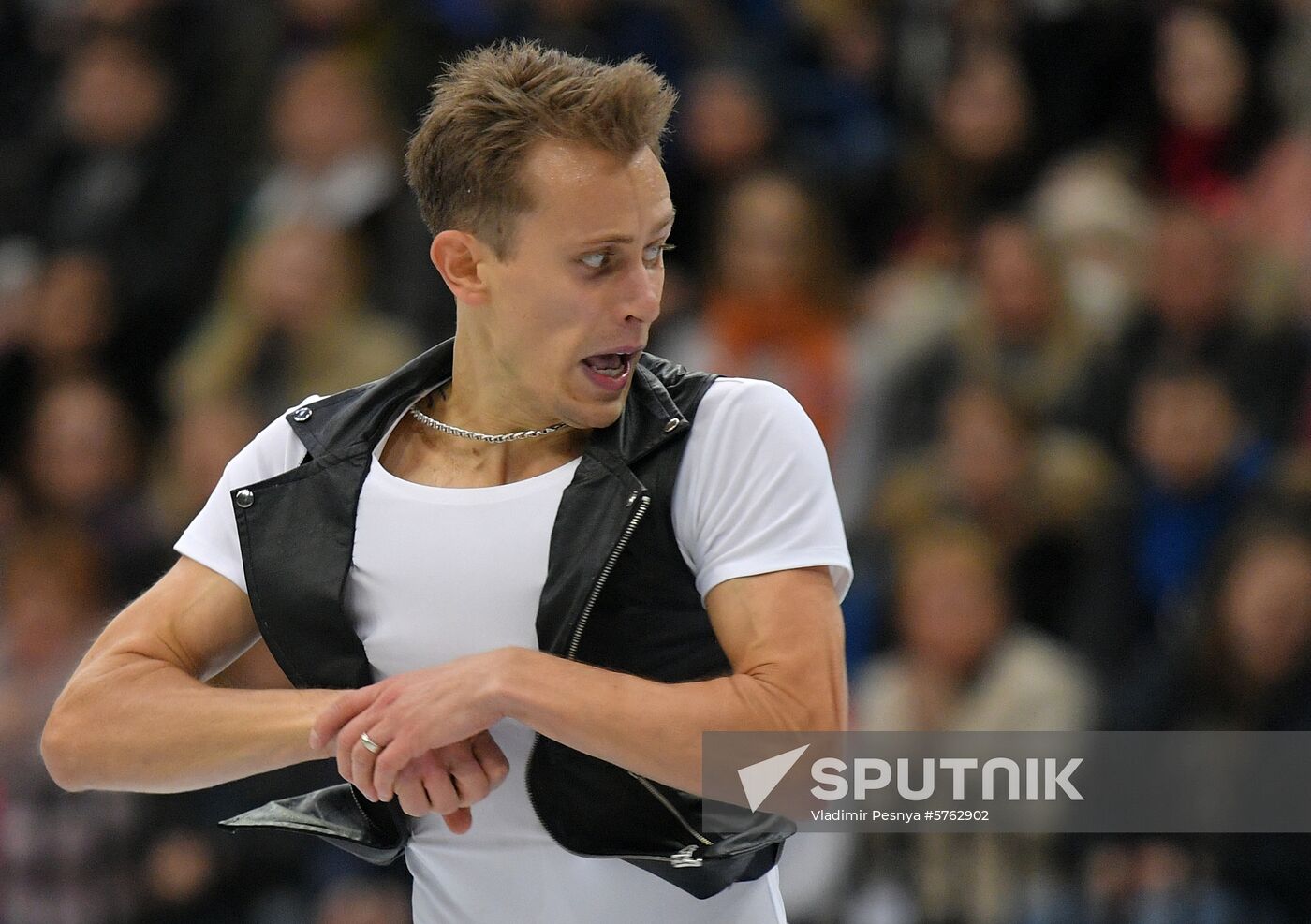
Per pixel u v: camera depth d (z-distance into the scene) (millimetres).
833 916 15953
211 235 21703
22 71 23797
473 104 7227
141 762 7453
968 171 20594
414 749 6922
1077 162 20422
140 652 7703
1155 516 17906
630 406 7527
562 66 7207
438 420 7852
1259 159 20375
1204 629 16328
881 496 18750
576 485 7336
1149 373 18688
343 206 20688
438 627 7391
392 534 7492
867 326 20016
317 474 7656
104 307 21594
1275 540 16281
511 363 7363
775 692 6930
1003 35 21000
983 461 18078
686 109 21062
